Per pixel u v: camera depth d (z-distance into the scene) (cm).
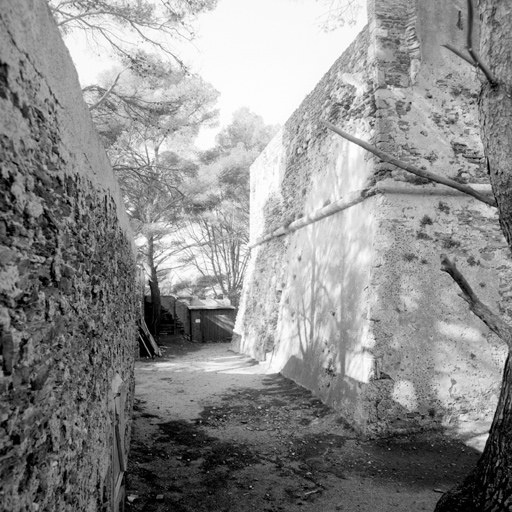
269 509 456
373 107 723
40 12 186
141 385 991
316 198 980
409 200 708
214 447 611
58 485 196
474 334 695
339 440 638
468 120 729
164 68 1042
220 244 2642
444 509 319
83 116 267
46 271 186
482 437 636
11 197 151
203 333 2102
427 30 731
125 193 1691
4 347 142
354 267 762
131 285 690
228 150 2300
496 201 302
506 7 284
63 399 208
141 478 502
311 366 898
